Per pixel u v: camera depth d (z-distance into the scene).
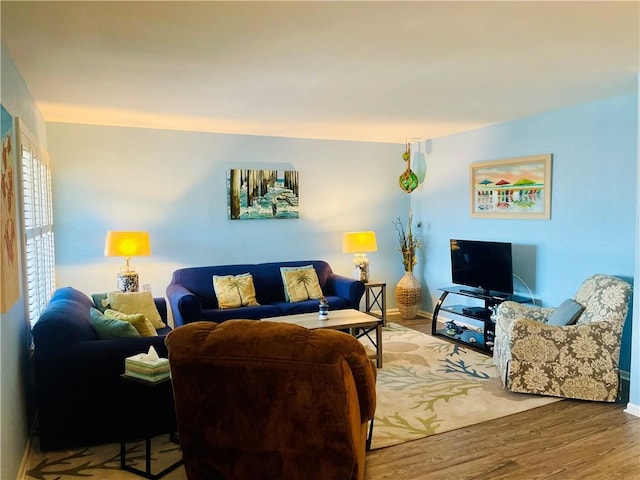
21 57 2.77
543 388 3.63
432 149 6.26
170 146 5.36
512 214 5.06
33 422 3.11
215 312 4.75
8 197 2.37
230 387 2.11
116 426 2.90
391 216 6.66
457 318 5.98
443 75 3.28
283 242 6.01
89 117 4.60
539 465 2.66
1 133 2.22
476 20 2.32
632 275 3.94
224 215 5.66
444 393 3.71
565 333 3.58
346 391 2.01
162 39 2.54
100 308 4.04
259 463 2.18
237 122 4.93
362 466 2.36
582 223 4.34
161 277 5.38
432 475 2.56
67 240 4.96
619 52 2.82
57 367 2.77
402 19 2.29
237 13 2.21
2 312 2.20
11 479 2.39
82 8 2.13
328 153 6.21
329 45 2.66
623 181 3.98
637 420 3.23
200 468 2.28
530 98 4.02
